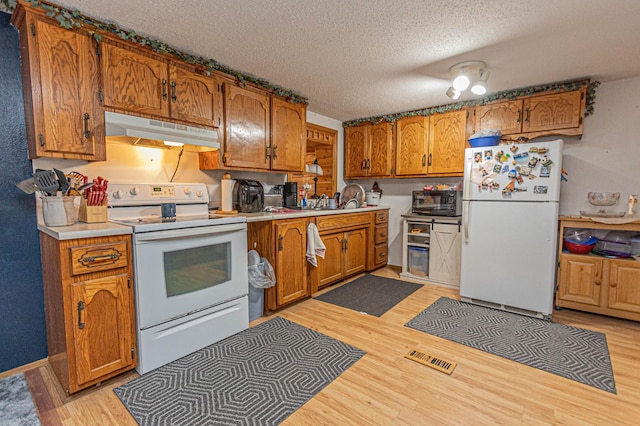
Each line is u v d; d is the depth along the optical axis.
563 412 1.48
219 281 2.17
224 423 1.41
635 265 2.44
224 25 1.87
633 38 2.00
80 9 1.70
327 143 4.23
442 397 1.59
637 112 2.73
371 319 2.56
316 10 1.71
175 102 2.23
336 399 1.57
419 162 3.77
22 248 1.86
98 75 1.88
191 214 2.52
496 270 2.77
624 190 2.81
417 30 1.92
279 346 2.11
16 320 1.85
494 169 2.74
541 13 1.72
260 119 2.88
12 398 1.59
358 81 2.82
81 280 1.55
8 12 1.73
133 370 1.81
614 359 1.95
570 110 2.82
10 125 1.79
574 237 2.79
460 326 2.43
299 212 2.97
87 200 1.85
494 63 2.41
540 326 2.43
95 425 1.40
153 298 1.79
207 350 2.05
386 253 4.31
